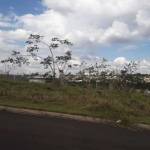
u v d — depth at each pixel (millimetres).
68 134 6227
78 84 20250
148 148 5773
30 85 14141
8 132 5875
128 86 19391
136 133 7141
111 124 7918
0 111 8266
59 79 16547
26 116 7891
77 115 8586
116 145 5750
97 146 5527
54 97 11148
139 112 10148
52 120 7672
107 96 12672
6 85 13461
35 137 5691
